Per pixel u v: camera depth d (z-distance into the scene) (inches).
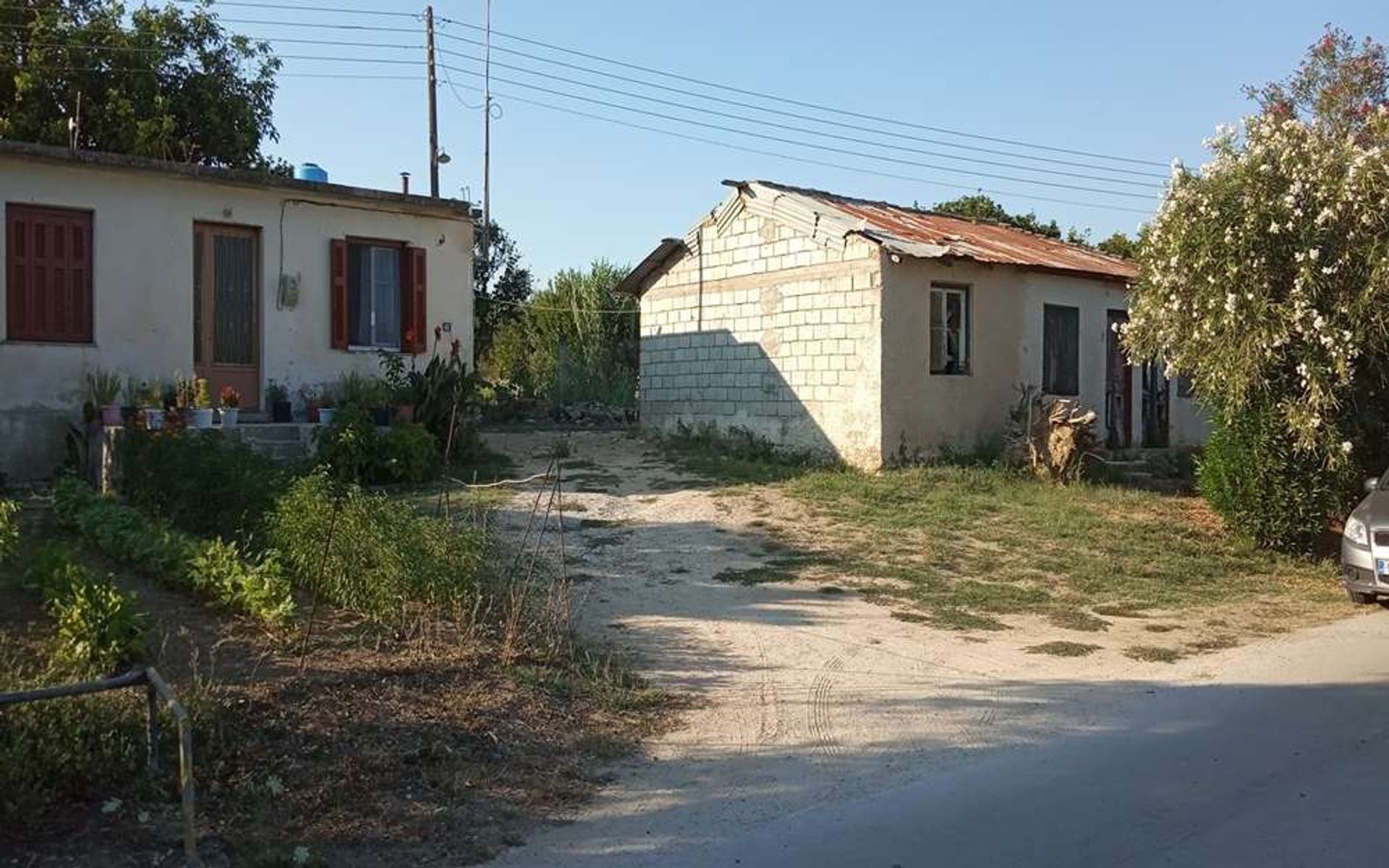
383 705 268.2
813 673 335.3
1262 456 564.4
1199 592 478.9
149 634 290.7
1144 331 621.3
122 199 563.8
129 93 935.7
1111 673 345.1
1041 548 528.7
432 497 546.0
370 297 655.8
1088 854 202.7
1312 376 539.2
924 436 688.4
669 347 821.2
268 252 611.5
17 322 535.5
